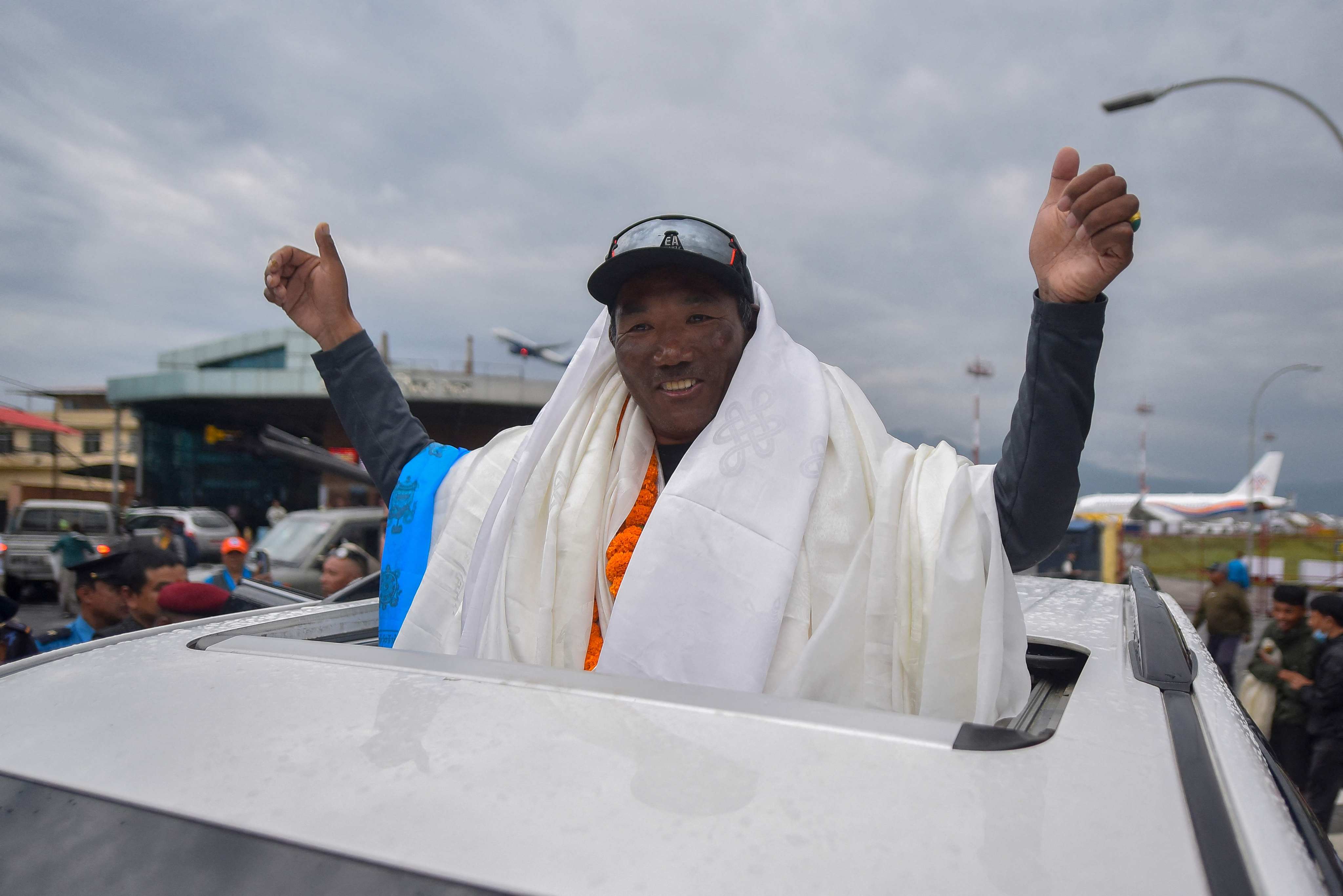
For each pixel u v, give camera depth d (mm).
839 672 1133
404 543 1540
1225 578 6645
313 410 33500
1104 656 1055
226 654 904
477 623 1357
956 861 513
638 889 494
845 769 608
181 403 32531
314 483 37719
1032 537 1139
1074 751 651
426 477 1575
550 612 1292
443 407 32562
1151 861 514
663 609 1179
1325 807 4141
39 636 3033
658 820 551
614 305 1421
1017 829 542
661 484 1465
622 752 631
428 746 650
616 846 528
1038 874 502
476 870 514
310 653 876
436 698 734
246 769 637
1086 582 1815
